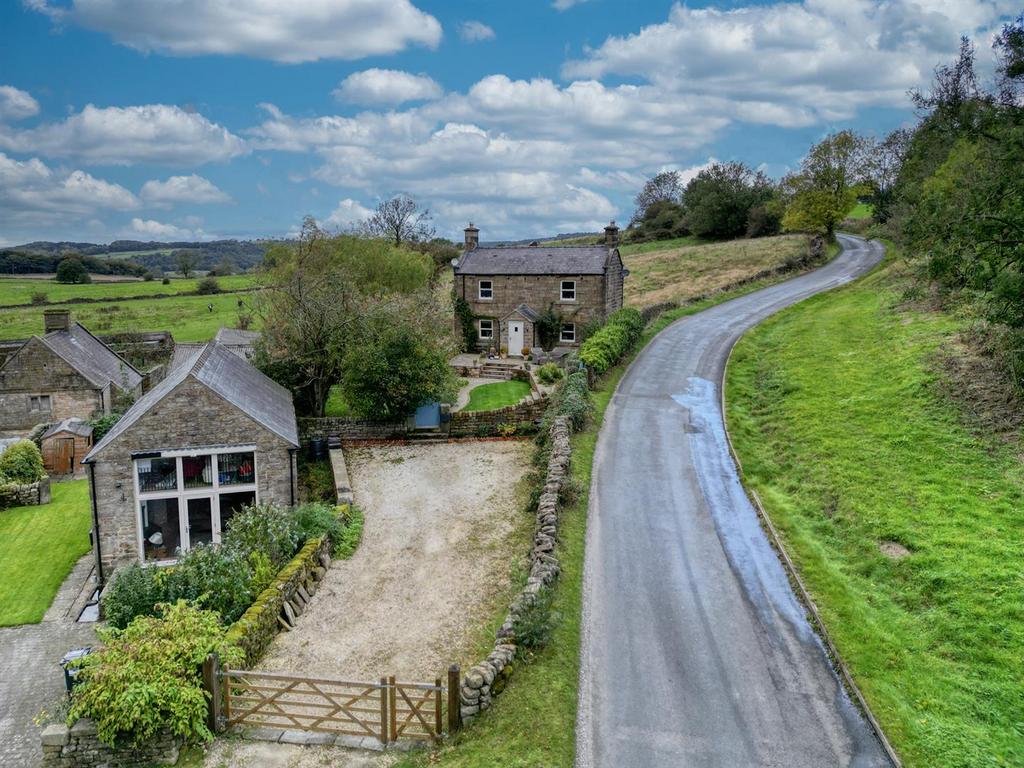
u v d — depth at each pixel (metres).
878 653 15.72
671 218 120.56
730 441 28.56
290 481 24.41
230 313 86.56
